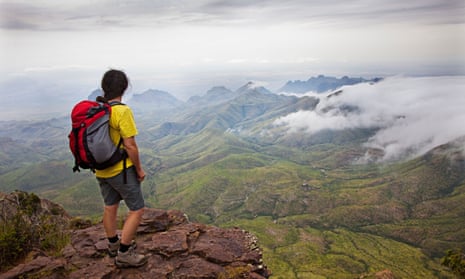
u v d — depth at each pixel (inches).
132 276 96.0
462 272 628.7
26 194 178.1
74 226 164.9
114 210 100.7
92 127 82.1
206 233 136.7
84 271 96.4
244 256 118.2
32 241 119.8
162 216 143.9
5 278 89.5
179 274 100.0
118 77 88.8
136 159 88.6
